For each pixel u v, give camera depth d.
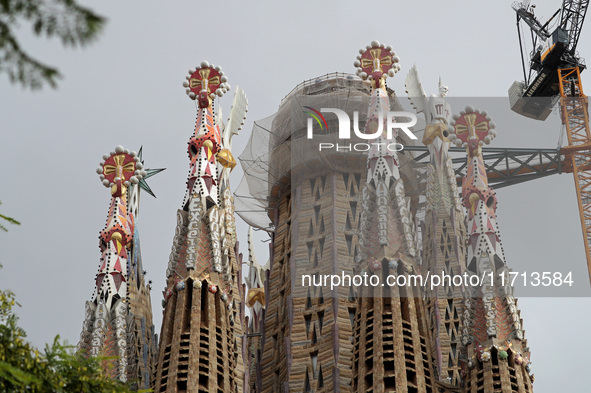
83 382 27.09
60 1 17.44
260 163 98.06
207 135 87.25
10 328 26.00
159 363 74.75
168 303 78.44
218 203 84.50
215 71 91.06
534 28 124.44
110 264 81.00
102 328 77.06
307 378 78.38
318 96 95.56
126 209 85.38
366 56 92.81
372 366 72.44
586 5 123.31
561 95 116.81
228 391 74.44
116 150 86.94
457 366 81.12
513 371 72.44
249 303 94.88
